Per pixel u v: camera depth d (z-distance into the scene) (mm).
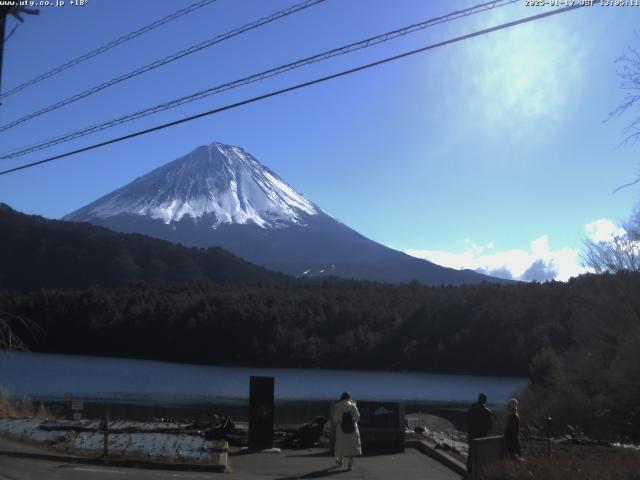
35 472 12477
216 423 20469
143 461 14211
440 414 49688
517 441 12852
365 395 68875
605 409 27062
